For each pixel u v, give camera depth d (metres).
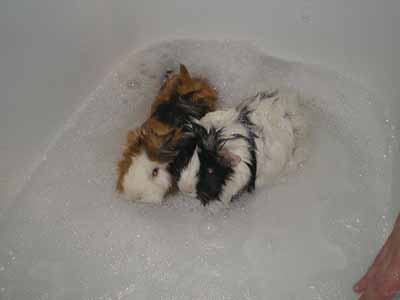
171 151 0.65
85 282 0.73
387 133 0.78
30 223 0.75
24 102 0.73
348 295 0.70
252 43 0.85
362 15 0.76
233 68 0.84
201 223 0.78
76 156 0.79
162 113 0.70
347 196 0.76
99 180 0.79
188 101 0.72
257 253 0.75
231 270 0.74
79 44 0.77
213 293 0.73
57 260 0.74
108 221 0.77
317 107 0.81
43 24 0.71
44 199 0.77
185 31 0.85
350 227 0.75
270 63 0.84
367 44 0.78
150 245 0.76
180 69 0.77
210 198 0.67
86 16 0.76
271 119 0.70
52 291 0.72
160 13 0.83
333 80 0.83
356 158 0.78
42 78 0.74
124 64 0.84
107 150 0.80
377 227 0.74
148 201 0.69
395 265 0.57
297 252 0.75
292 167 0.76
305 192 0.78
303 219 0.76
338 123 0.80
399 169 0.75
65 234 0.76
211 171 0.64
